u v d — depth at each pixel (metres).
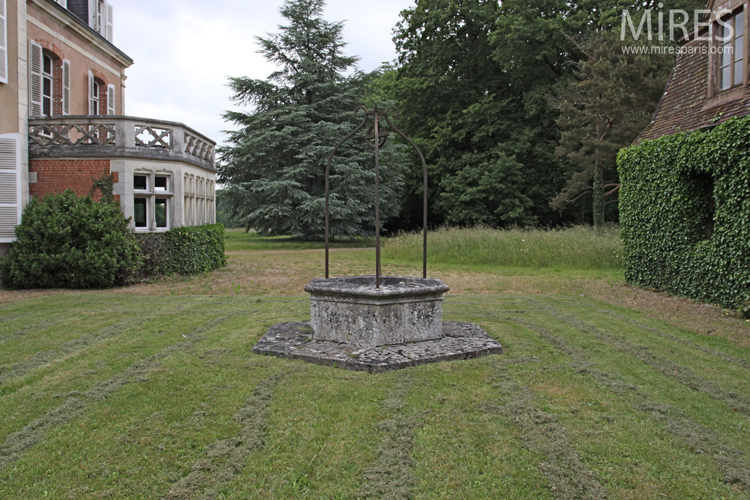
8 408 3.23
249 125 27.03
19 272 8.98
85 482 2.39
